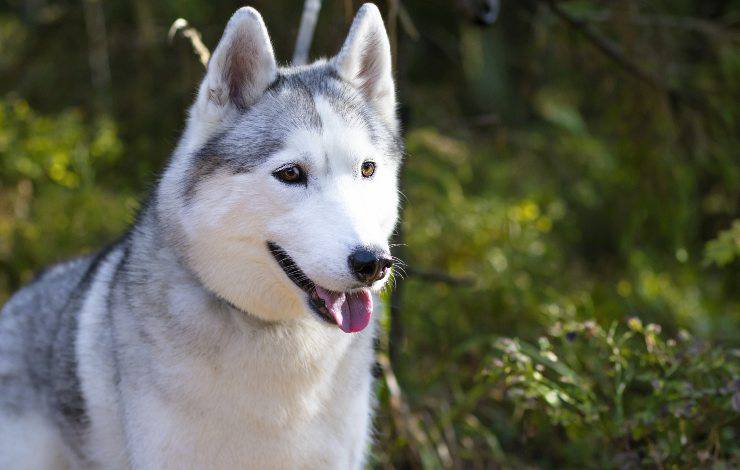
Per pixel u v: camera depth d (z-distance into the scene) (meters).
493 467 6.64
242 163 4.30
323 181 4.27
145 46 9.55
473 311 8.11
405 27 6.41
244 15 4.40
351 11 6.18
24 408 5.29
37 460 5.29
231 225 4.30
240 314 4.39
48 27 10.41
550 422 5.97
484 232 8.80
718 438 5.36
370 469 6.10
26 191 9.10
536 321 7.99
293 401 4.45
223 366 4.36
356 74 4.77
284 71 4.70
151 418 4.41
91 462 5.01
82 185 9.39
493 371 5.58
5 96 10.16
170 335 4.37
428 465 6.18
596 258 10.66
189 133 4.56
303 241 4.17
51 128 9.38
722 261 6.37
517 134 10.62
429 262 8.58
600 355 5.89
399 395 6.15
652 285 9.42
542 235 9.67
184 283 4.42
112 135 9.50
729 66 8.83
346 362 4.62
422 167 9.55
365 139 4.41
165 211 4.50
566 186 10.46
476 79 10.91
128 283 4.61
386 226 4.61
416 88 10.44
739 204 9.85
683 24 8.66
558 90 10.39
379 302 4.99
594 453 6.54
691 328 8.76
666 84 8.33
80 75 10.45
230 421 4.41
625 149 8.63
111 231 9.02
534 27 8.97
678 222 8.83
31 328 5.38
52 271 5.75
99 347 4.80
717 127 8.90
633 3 8.12
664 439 5.40
